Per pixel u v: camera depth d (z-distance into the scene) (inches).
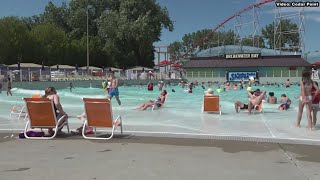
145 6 3607.3
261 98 650.2
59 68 2596.0
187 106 789.2
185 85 2057.1
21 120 554.3
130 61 3690.9
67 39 3299.7
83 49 3358.8
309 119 458.9
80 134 427.8
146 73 2716.5
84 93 1368.1
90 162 303.7
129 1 3572.8
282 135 414.6
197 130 455.5
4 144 378.3
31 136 411.5
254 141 386.6
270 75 2832.2
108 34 3590.1
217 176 263.6
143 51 3688.5
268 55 2955.2
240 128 471.5
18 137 415.2
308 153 331.0
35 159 314.3
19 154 333.1
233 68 2898.6
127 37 3508.9
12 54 2701.8
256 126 488.1
